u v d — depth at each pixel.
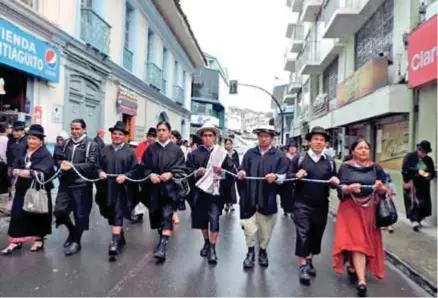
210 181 6.76
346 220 5.77
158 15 22.38
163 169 6.92
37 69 11.29
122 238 7.66
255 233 6.57
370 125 15.34
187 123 35.22
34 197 6.81
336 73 21.98
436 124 10.13
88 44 14.30
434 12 10.39
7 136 10.74
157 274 6.10
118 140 7.20
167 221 6.90
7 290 5.29
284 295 5.44
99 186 7.22
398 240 8.66
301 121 33.88
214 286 5.67
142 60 20.66
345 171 5.86
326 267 6.75
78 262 6.55
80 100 14.38
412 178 9.56
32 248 7.14
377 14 15.09
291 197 6.56
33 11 10.84
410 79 10.73
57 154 7.25
